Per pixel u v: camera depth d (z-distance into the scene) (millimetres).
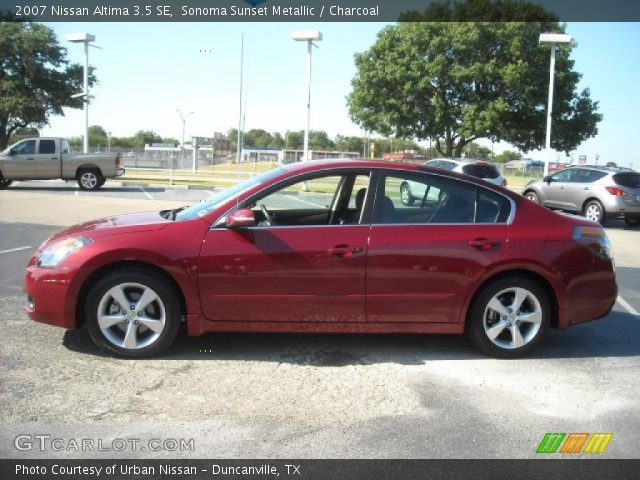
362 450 3361
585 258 4891
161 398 3969
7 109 37219
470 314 4852
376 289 4652
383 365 4688
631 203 15531
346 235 4641
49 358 4609
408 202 4812
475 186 4906
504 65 36438
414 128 39656
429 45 37062
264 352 4898
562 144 40375
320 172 4840
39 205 15422
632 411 3975
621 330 5895
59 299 4531
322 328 4703
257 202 4926
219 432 3529
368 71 39500
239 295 4582
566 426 3729
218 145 72625
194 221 4648
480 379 4461
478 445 3455
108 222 4965
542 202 17766
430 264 4668
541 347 5258
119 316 4582
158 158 57312
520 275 4848
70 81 40219
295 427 3615
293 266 4578
